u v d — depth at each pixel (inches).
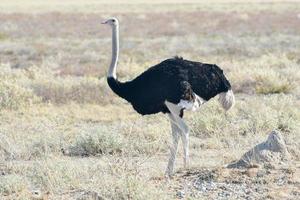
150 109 1164.5
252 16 6604.3
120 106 1855.3
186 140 1117.1
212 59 3107.8
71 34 5073.8
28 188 1003.9
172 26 5634.8
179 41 4215.1
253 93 2066.9
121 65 2689.5
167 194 909.2
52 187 975.6
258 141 1314.0
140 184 902.4
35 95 1891.0
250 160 1046.4
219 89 1166.3
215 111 1601.9
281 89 2070.6
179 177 1021.8
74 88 2014.0
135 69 2588.6
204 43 4055.1
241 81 2180.1
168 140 1342.3
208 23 5861.2
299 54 3198.8
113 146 1282.0
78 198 917.8
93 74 2581.2
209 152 1280.8
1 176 1088.2
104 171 1023.6
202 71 1147.9
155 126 1470.2
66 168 1036.5
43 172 1019.9
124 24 5940.0
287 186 945.5
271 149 1068.5
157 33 5004.9
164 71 1133.7
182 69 1136.2
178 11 7849.4
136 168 990.4
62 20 6496.1
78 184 984.3
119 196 893.2
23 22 6161.4
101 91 2014.0
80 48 3846.0
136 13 7539.4
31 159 1246.9
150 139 1371.8
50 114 1710.1
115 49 1197.1
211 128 1433.3
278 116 1498.5
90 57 3255.4
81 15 7199.8
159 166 1136.2
